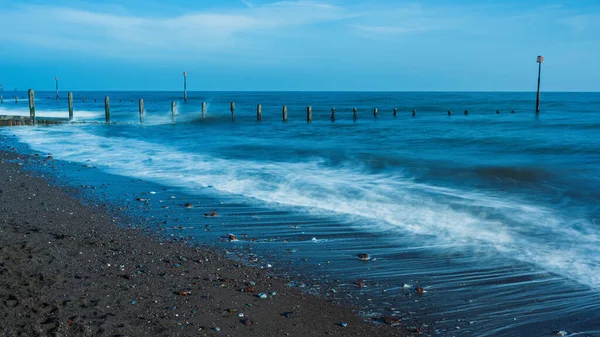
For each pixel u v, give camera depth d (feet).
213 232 29.89
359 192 40.52
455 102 286.25
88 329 15.71
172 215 34.04
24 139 88.58
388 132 102.58
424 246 26.96
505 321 18.21
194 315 17.56
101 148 75.36
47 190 41.70
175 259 24.25
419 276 22.65
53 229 28.89
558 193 39.75
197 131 110.01
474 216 32.73
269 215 34.04
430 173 50.16
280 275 22.72
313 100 351.87
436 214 33.40
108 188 43.57
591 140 77.66
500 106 226.79
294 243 27.73
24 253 22.88
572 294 20.39
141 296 18.95
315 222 32.12
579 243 26.66
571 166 53.42
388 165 56.08
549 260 24.25
